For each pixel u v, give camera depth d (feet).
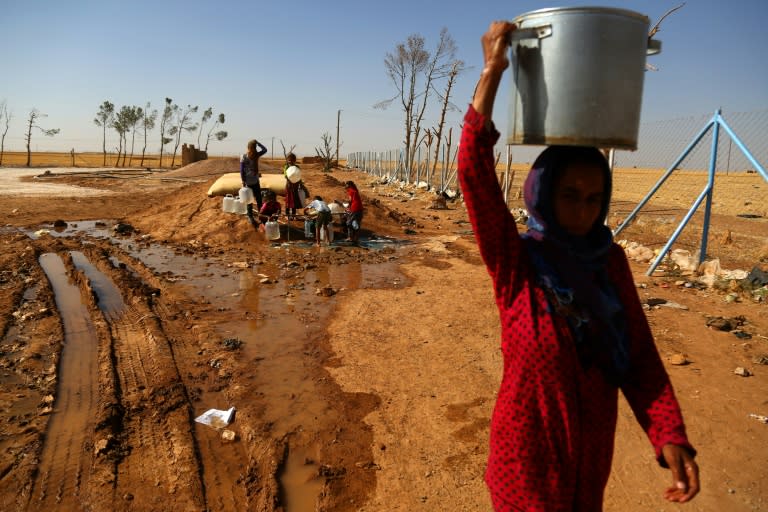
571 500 5.34
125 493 11.03
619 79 5.04
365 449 12.64
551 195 5.24
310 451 12.57
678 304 22.88
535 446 5.27
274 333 20.15
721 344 18.49
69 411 14.12
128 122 233.96
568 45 4.95
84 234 43.01
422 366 17.11
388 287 26.99
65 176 113.80
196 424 13.80
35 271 29.07
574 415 5.21
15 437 12.81
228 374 16.48
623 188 97.81
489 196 5.21
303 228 41.91
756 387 15.34
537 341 5.18
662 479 11.46
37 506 10.59
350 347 18.70
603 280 5.47
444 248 37.78
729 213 63.62
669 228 46.55
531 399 5.25
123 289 25.46
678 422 5.35
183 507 10.68
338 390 15.48
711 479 11.41
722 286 25.30
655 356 5.69
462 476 11.62
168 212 47.80
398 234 43.83
